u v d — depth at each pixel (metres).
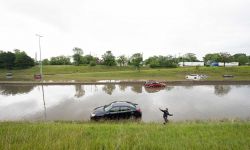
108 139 5.74
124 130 7.52
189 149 4.80
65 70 86.50
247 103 21.14
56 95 27.16
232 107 19.25
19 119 15.42
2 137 5.59
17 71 84.00
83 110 18.33
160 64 92.19
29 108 19.33
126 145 4.93
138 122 12.68
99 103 21.47
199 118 15.40
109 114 14.09
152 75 60.41
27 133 6.07
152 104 20.78
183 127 8.47
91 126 8.59
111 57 91.62
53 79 52.16
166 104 20.75
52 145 4.66
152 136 6.40
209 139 6.05
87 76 59.97
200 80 44.03
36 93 29.25
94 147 4.82
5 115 16.83
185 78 52.03
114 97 25.14
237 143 5.41
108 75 61.78
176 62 100.75
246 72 62.53
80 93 28.77
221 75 58.97
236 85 38.38
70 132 6.56
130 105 14.84
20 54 93.19
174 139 6.02
